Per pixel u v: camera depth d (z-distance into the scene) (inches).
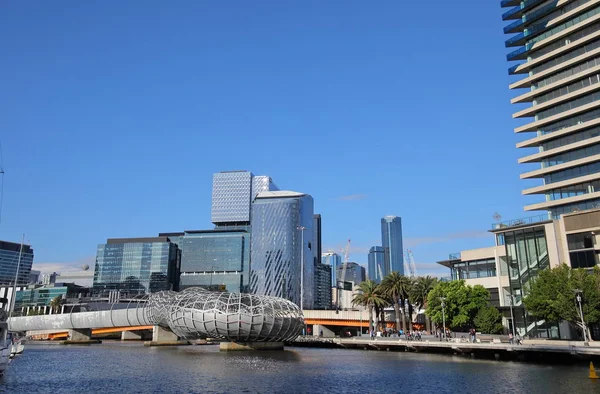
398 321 4279.0
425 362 2404.0
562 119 4008.4
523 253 3353.8
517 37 4505.4
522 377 1745.8
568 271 2642.7
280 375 1899.6
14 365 2372.0
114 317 4527.6
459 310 3592.5
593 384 1550.2
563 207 3846.0
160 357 2822.3
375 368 2143.2
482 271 4247.0
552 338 3078.2
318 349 3577.8
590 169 3740.2
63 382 1732.3
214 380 1755.7
